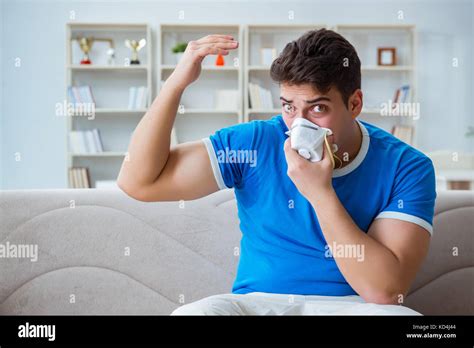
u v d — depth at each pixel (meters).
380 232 1.24
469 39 6.14
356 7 6.04
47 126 5.86
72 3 5.87
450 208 1.76
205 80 5.96
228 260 1.71
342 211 1.18
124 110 5.64
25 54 5.83
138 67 5.69
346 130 1.26
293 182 1.25
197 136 5.98
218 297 1.14
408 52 6.08
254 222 1.34
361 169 1.29
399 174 1.29
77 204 1.71
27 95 5.84
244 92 5.86
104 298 1.66
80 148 5.67
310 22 6.03
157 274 1.69
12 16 5.81
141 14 5.94
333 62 1.20
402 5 6.08
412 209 1.25
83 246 1.68
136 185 1.34
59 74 5.87
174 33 5.96
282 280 1.29
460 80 6.15
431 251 1.72
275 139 1.36
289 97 1.21
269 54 5.89
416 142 5.96
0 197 1.68
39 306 1.64
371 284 1.14
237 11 6.00
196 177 1.34
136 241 1.70
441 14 6.11
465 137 6.16
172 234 1.71
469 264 1.73
